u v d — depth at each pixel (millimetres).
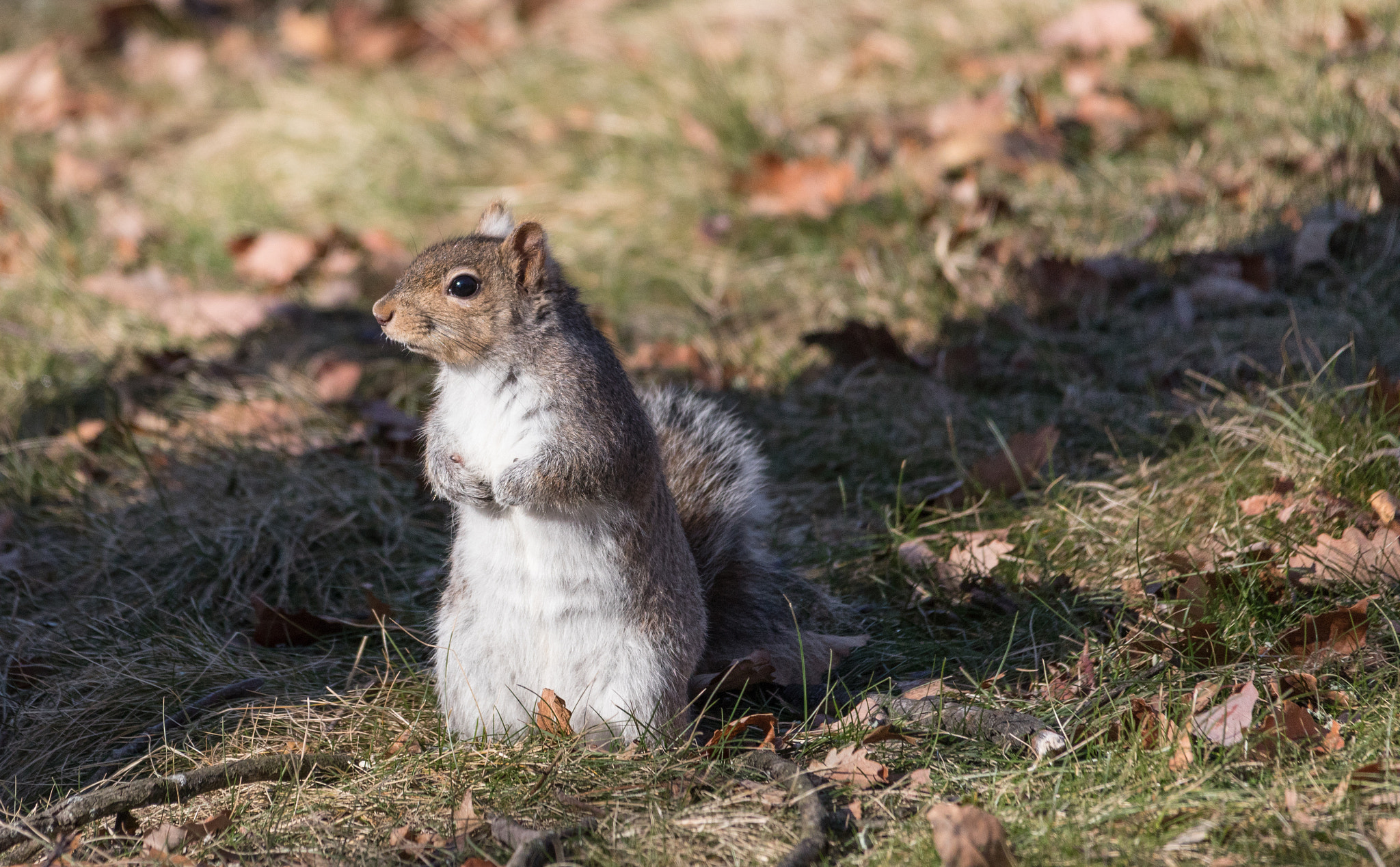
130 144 16406
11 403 10812
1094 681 6707
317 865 5566
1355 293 10305
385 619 8039
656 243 13195
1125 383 10117
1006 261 11898
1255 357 9836
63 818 5852
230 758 6633
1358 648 6566
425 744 6723
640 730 6402
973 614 7801
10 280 12867
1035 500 8797
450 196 14445
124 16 20219
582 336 6395
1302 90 13281
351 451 10055
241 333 12242
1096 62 14703
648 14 18094
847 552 8562
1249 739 5832
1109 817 5387
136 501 9383
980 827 5145
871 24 16484
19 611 8258
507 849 5645
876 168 13672
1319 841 5129
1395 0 14391
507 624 6480
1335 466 7934
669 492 6781
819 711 6941
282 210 14641
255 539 8797
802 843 5391
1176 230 11852
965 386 10492
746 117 14406
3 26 20453
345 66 18359
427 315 6180
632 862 5480
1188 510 8211
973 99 14156
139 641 7805
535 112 15641
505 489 6090
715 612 7391
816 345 11188
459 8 20094
